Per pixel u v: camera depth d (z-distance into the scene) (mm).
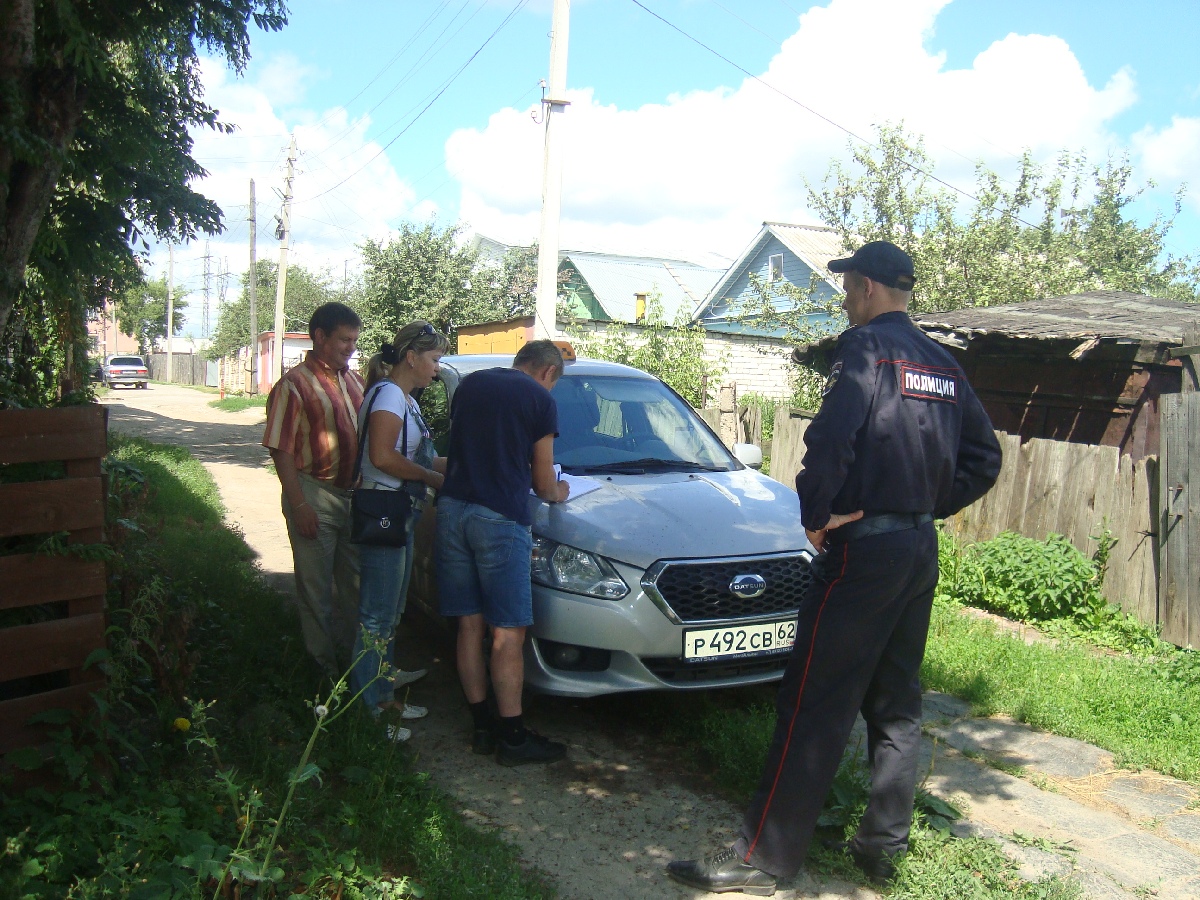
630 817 3471
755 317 16438
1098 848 3424
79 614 2998
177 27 4012
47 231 4184
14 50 3234
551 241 11523
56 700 2947
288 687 4117
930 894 2994
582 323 14727
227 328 55094
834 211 15578
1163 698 4863
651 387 5656
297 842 2904
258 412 29641
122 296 5125
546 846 3242
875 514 2900
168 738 3500
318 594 4234
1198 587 5789
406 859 3041
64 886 2521
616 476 4738
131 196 4219
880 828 3072
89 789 2988
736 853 3025
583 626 3871
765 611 4039
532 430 3830
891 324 3012
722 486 4688
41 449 2896
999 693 4828
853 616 2906
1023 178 14977
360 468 3975
